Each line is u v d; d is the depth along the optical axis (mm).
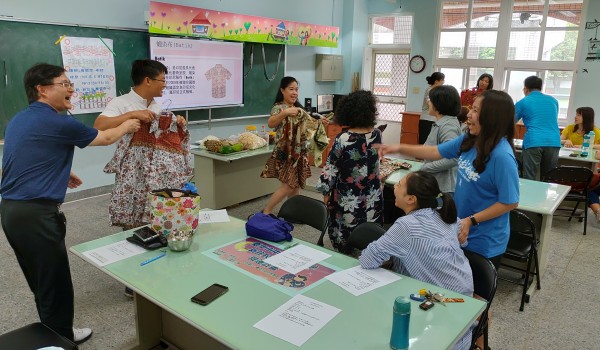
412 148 2377
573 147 5070
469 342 1648
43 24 4195
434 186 1765
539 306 2857
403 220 1750
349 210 2434
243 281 1676
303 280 1688
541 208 2822
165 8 4926
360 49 8305
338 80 8023
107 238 2088
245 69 6250
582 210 4793
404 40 8125
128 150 2613
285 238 2105
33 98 1914
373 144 2371
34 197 1881
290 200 2723
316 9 7438
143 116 2424
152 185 2625
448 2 7465
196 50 5430
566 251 3746
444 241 1713
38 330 1682
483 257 1859
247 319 1418
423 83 7930
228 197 4594
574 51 6637
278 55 6727
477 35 7371
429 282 1705
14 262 3225
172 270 1764
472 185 2010
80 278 3014
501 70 7250
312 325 1385
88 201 4699
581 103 6688
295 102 4062
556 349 2406
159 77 2584
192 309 1475
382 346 1285
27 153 1854
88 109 4629
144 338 2217
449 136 2697
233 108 6211
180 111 5492
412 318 1437
